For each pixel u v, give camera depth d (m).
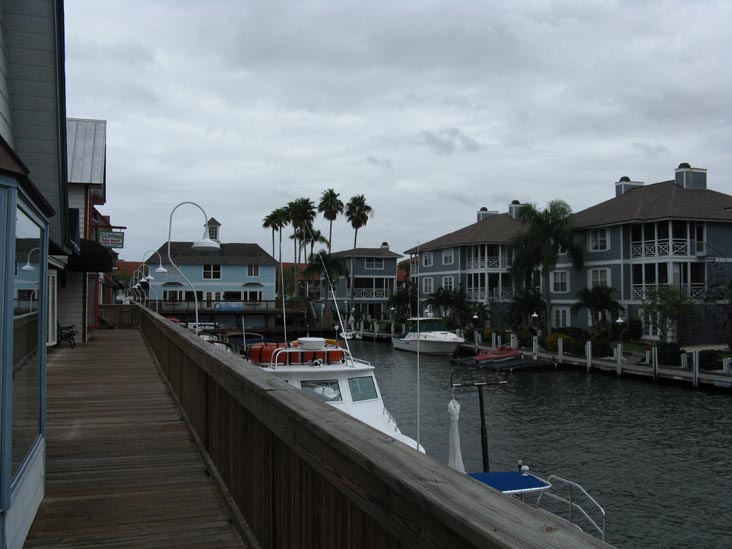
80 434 7.80
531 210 42.22
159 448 7.10
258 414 3.84
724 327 35.47
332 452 2.54
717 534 12.36
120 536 4.51
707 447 18.27
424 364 38.53
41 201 4.28
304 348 12.30
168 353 11.95
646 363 31.47
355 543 2.41
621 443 18.83
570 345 36.91
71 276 21.97
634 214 40.41
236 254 69.00
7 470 3.65
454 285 56.72
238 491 4.79
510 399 26.17
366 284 70.69
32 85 8.19
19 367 4.05
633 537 12.28
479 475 10.77
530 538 1.34
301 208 61.38
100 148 23.16
